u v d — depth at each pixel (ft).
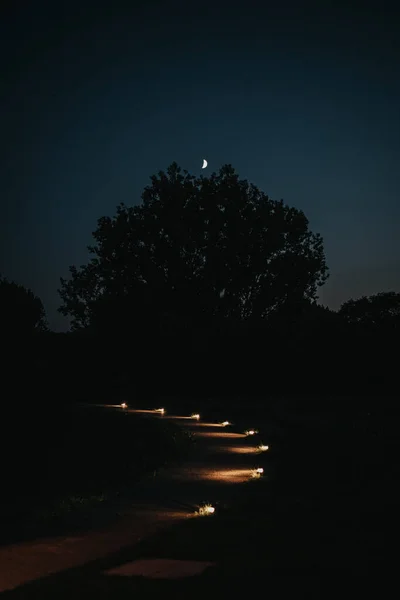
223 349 181.98
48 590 24.80
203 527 36.11
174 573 26.94
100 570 27.78
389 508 40.19
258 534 34.04
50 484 53.93
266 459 67.87
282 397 170.91
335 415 119.85
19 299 136.36
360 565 27.53
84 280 193.36
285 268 193.88
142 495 48.93
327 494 46.62
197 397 176.35
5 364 104.99
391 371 180.75
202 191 198.18
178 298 191.72
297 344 185.26
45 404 94.27
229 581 25.44
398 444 70.95
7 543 33.78
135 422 92.84
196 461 67.51
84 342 181.47
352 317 214.28
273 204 201.67
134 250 192.13
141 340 183.93
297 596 23.57
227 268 192.34
